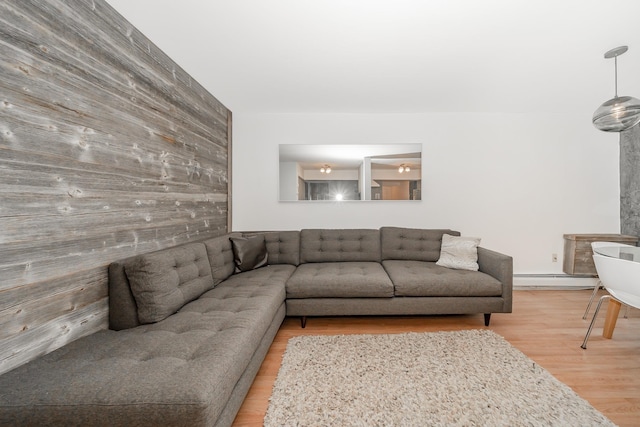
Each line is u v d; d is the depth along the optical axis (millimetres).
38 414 892
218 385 1017
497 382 1596
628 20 1761
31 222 1162
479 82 2654
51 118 1246
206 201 2805
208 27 1817
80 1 1395
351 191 3510
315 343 2070
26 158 1146
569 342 2098
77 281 1370
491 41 1994
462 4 1625
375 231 3186
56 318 1264
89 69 1442
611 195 3473
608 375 1685
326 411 1376
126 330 1479
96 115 1484
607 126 2145
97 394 922
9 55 1084
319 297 2369
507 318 2564
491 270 2482
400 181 3506
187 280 1846
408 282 2348
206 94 2811
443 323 2471
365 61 2270
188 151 2457
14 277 1103
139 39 1831
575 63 2305
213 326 1454
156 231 1995
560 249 3477
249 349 1361
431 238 3086
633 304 1791
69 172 1330
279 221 3539
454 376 1651
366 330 2344
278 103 3191
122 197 1668
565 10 1673
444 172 3490
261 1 1591
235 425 1319
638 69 2391
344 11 1677
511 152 3475
